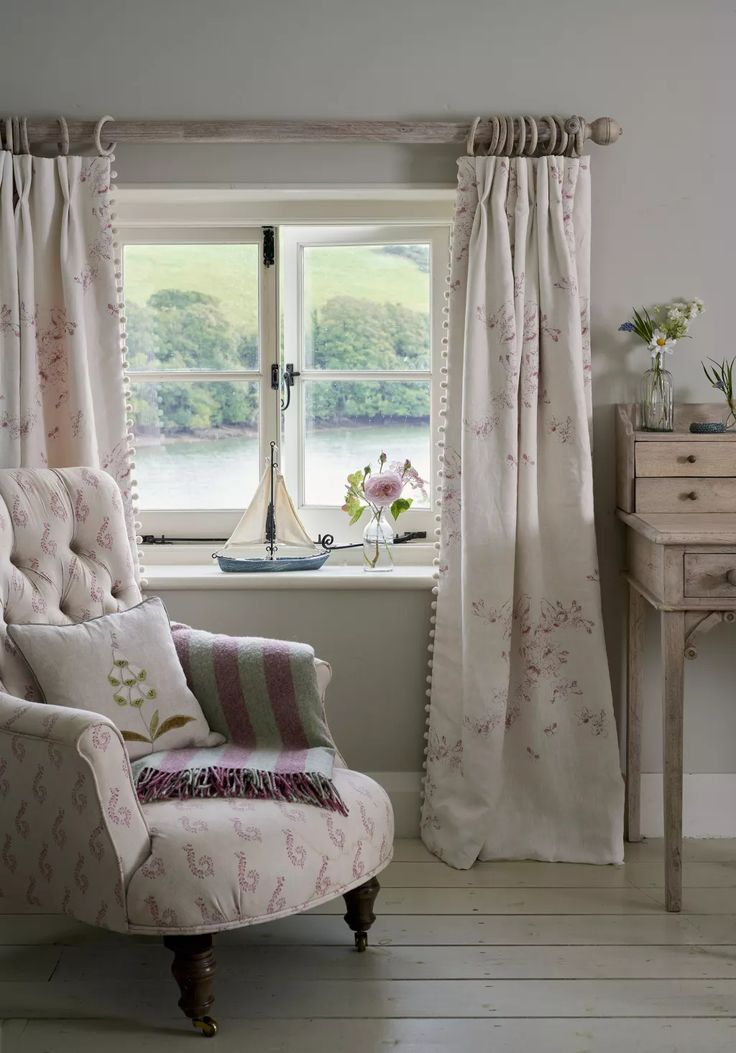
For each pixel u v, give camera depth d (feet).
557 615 9.53
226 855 6.56
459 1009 7.02
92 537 8.49
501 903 8.63
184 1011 6.71
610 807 9.43
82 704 7.42
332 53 9.67
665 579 8.22
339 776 7.61
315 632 10.05
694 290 9.85
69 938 8.05
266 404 10.94
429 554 10.80
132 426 10.37
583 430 9.41
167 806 6.89
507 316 9.30
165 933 6.45
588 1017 6.91
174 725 7.69
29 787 6.75
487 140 9.52
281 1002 7.13
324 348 10.96
